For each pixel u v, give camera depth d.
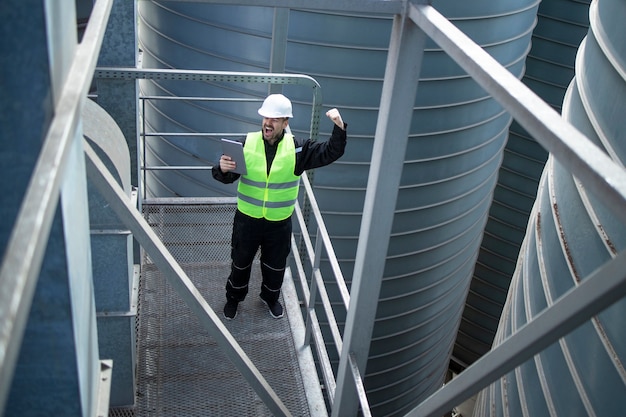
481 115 8.66
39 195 0.82
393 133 2.52
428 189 8.80
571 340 3.65
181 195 9.78
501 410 5.16
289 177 4.13
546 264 4.36
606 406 3.13
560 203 4.29
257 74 4.43
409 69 2.39
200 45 8.34
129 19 4.10
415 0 2.22
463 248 10.12
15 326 0.65
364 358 3.12
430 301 10.19
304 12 7.40
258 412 3.93
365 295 2.91
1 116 1.05
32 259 0.72
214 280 4.84
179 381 4.05
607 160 1.05
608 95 3.55
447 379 15.91
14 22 1.00
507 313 5.87
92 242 3.25
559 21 10.99
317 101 4.61
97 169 2.05
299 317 4.62
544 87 11.62
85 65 1.26
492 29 8.09
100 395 1.90
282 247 4.34
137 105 4.39
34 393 1.44
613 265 0.98
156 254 2.21
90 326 1.62
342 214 8.67
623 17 3.49
